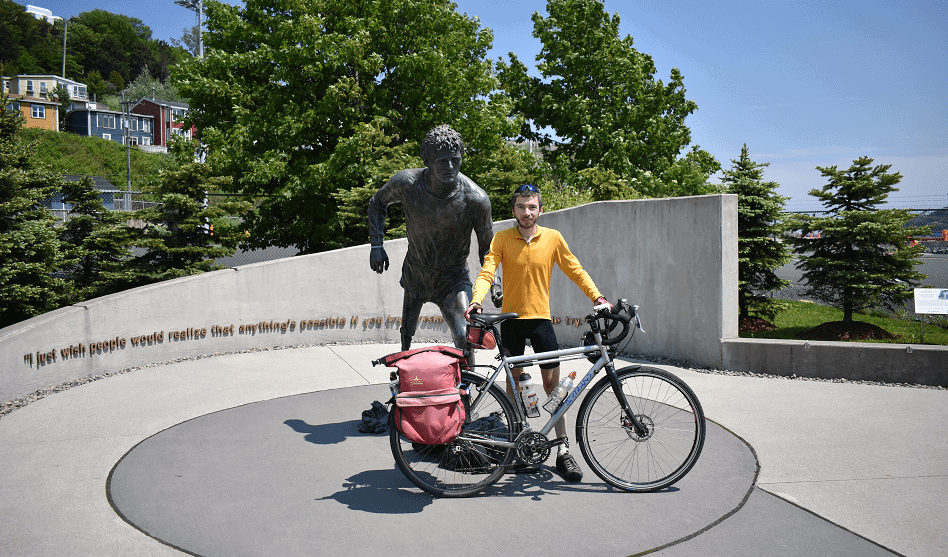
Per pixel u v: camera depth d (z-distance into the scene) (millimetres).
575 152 21219
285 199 14266
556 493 3707
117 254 10750
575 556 2975
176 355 7562
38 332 6105
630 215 7852
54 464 4191
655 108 20375
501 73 22172
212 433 4828
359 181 13969
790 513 3404
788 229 9922
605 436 4555
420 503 3572
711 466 4078
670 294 7457
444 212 4410
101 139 57531
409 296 4977
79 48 102062
